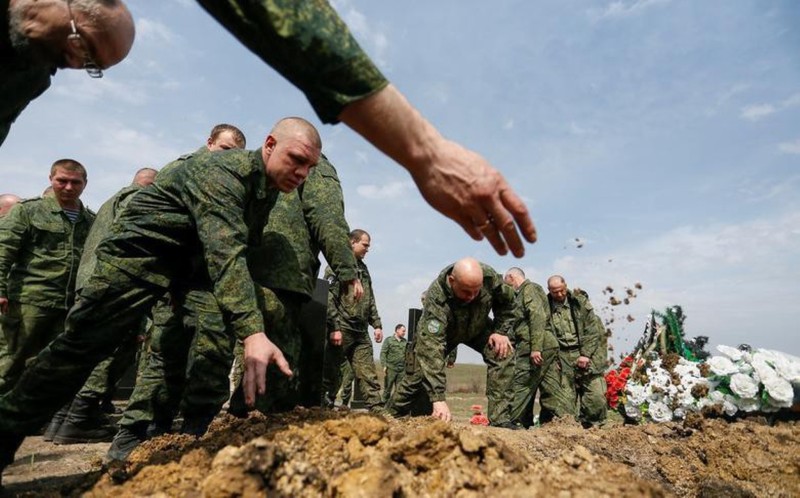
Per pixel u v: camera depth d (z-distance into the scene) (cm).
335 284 805
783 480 379
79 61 209
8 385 531
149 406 389
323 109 147
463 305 554
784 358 539
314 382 452
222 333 320
